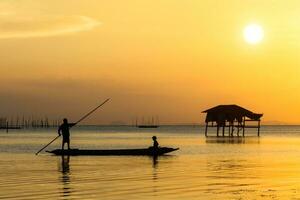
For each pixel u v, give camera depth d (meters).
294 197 21.17
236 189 23.31
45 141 97.00
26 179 26.84
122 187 23.69
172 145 77.50
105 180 26.44
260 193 22.17
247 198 20.83
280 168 34.31
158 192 22.25
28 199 20.39
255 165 36.81
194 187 23.83
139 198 20.66
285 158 45.66
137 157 44.72
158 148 47.97
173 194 21.72
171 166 35.25
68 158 43.09
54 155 47.09
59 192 22.11
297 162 40.16
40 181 25.94
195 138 120.31
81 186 24.02
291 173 30.73
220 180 26.70
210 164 37.50
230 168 34.06
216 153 53.62
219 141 97.06
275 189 23.42
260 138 119.81
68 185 24.34
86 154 47.16
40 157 44.41
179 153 52.78
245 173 30.56
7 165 35.66
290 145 76.88
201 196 21.25
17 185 24.34
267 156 48.81
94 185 24.36
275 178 27.86
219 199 20.55
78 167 34.09
